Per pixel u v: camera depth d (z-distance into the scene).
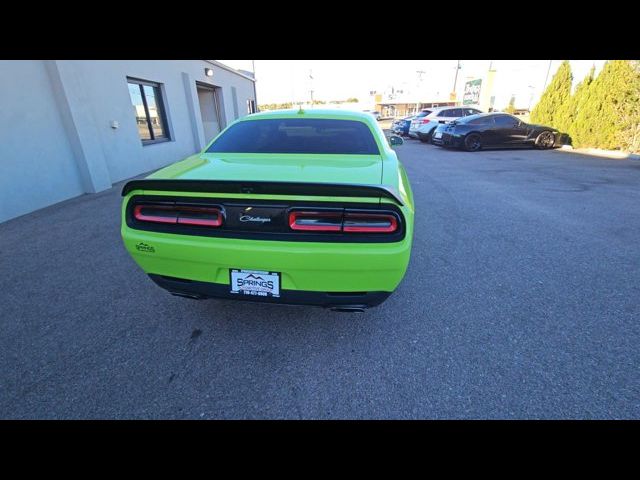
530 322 2.42
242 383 1.92
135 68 7.62
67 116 5.66
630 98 10.52
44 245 3.84
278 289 1.84
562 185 6.68
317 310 2.57
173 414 1.74
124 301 2.73
